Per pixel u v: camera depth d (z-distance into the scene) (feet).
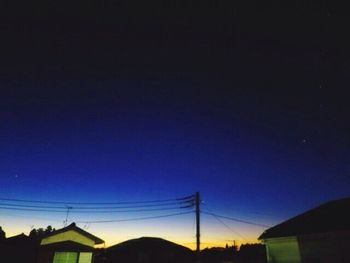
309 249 51.21
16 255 80.89
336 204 62.80
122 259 111.75
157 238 116.78
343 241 45.73
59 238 96.27
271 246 60.64
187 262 114.11
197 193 83.15
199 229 80.64
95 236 101.30
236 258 139.33
